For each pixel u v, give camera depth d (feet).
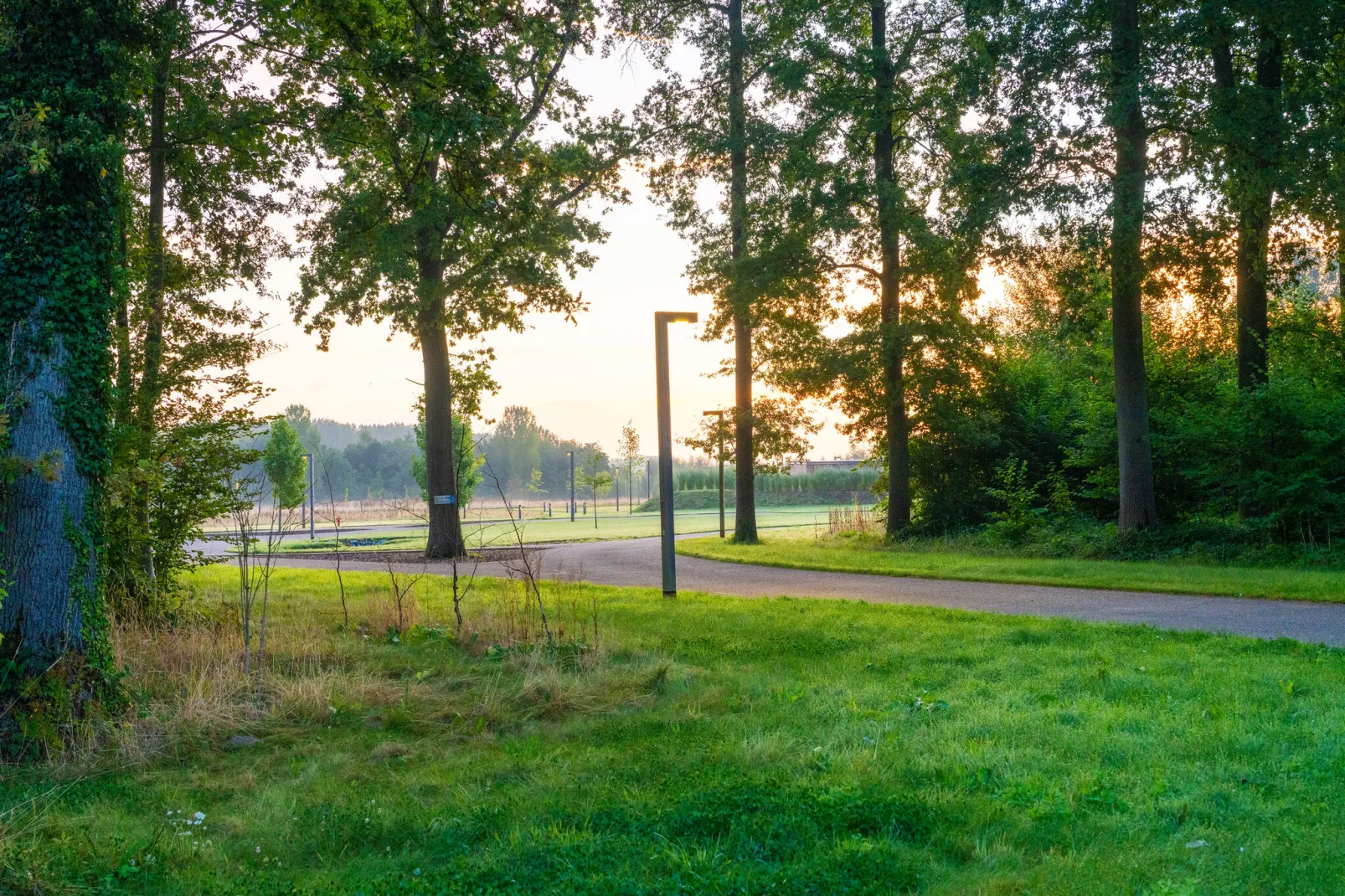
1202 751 20.58
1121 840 15.83
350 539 128.88
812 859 14.87
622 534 138.10
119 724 24.40
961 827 16.53
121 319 39.47
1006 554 79.10
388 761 22.33
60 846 16.60
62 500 24.99
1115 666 30.14
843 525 120.06
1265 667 29.30
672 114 94.22
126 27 27.68
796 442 101.40
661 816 17.06
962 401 98.02
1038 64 67.56
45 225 25.34
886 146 90.94
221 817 18.54
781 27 90.07
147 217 46.47
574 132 74.02
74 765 22.15
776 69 85.46
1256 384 70.95
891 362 92.27
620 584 60.44
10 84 25.29
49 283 25.34
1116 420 78.64
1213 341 92.79
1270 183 62.80
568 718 26.04
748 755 21.24
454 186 44.86
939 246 82.02
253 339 43.27
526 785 19.95
